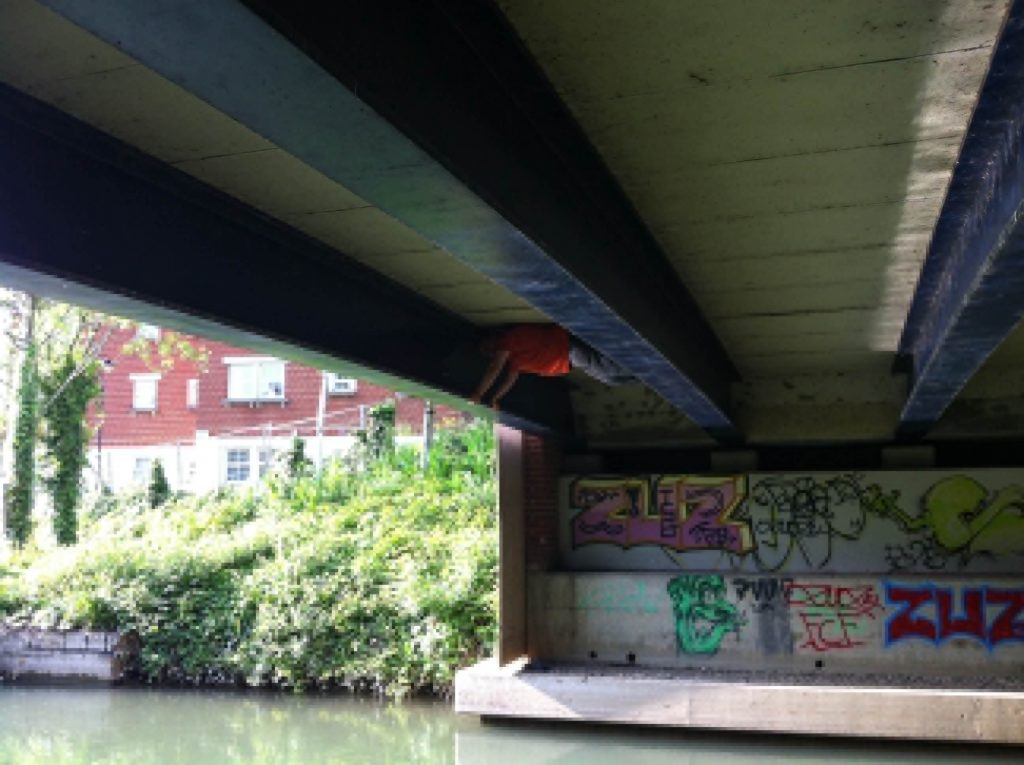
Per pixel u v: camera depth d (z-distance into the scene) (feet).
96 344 79.46
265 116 10.25
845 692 37.60
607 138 16.26
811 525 44.11
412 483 66.13
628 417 46.47
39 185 14.37
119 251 15.87
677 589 44.01
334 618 51.88
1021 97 12.96
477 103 12.98
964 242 18.57
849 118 15.53
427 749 40.09
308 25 8.84
